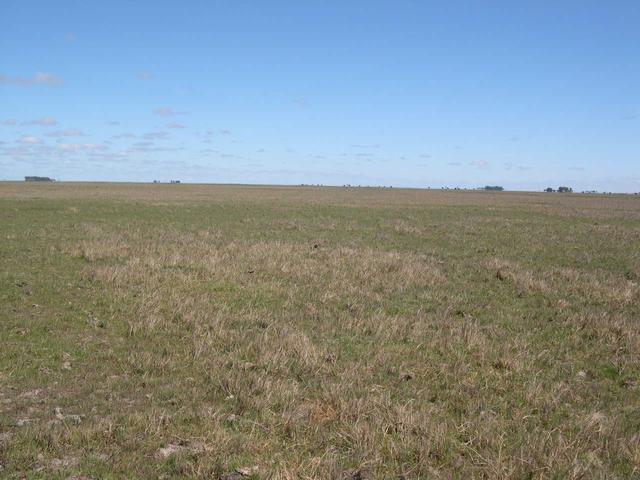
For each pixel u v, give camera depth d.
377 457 5.07
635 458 5.23
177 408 6.20
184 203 51.59
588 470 4.94
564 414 6.34
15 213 33.09
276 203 56.19
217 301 11.29
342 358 8.04
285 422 5.76
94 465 4.87
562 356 8.59
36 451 5.05
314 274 14.33
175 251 17.08
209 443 5.33
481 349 8.52
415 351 8.48
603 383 7.49
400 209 50.53
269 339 8.66
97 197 59.41
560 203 71.88
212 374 7.20
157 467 4.89
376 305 11.41
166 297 11.35
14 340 8.48
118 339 8.78
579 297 12.80
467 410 6.33
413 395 6.75
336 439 5.48
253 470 4.83
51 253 16.88
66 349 8.15
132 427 5.59
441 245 22.94
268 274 14.24
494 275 15.40
